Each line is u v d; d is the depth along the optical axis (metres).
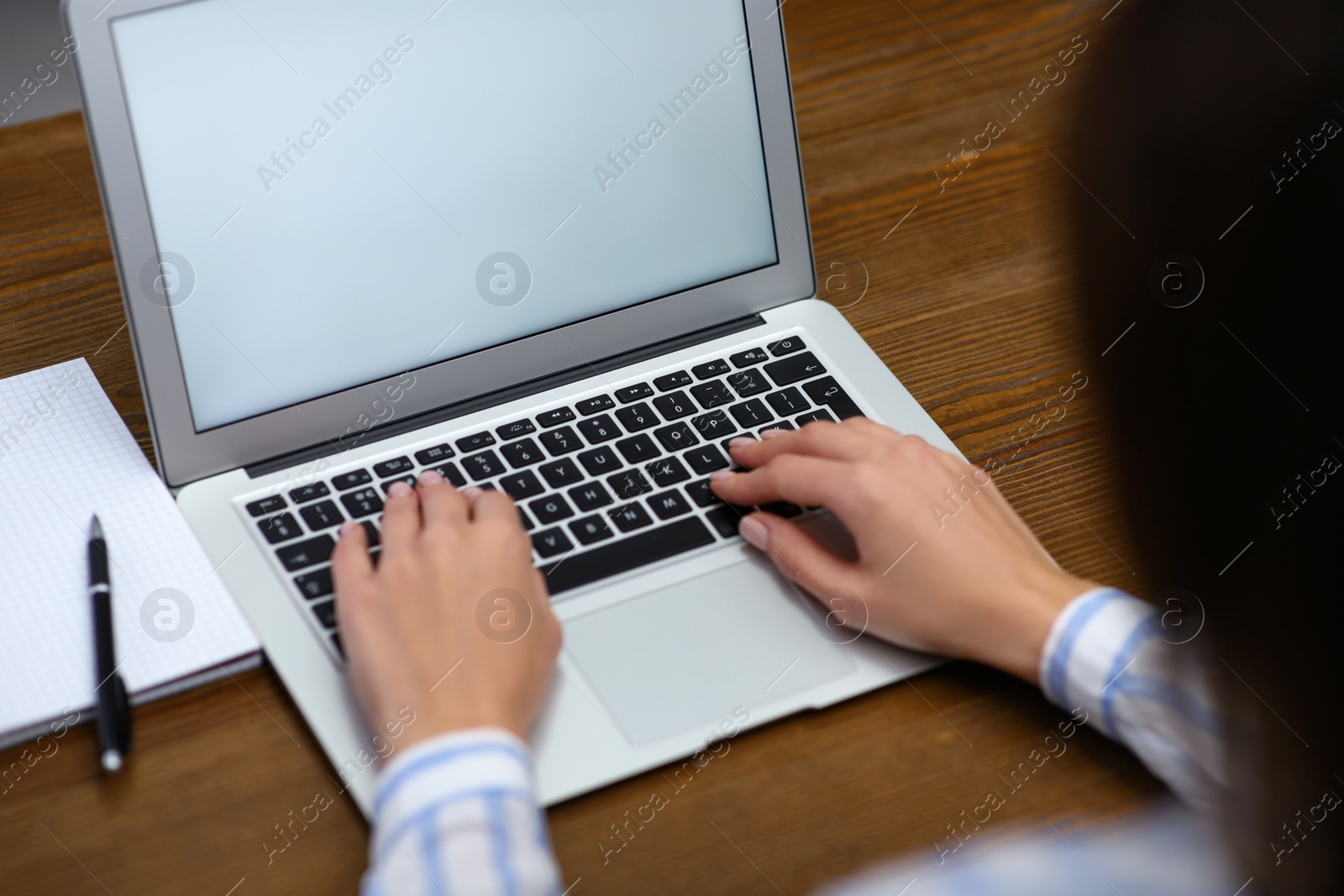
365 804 0.62
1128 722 0.62
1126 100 0.30
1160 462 0.33
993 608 0.67
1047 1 1.33
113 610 0.71
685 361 0.91
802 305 0.96
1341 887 0.34
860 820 0.64
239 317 0.79
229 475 0.80
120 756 0.65
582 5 0.85
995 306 0.99
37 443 0.83
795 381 0.89
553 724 0.66
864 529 0.71
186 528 0.76
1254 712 0.34
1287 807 0.34
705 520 0.78
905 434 0.79
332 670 0.68
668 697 0.68
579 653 0.70
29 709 0.66
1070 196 0.33
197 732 0.68
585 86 0.87
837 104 1.19
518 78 0.85
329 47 0.79
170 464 0.79
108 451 0.82
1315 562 0.32
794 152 0.94
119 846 0.62
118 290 0.99
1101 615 0.65
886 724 0.68
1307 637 0.33
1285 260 0.30
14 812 0.64
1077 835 0.62
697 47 0.89
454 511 0.73
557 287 0.88
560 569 0.74
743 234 0.93
